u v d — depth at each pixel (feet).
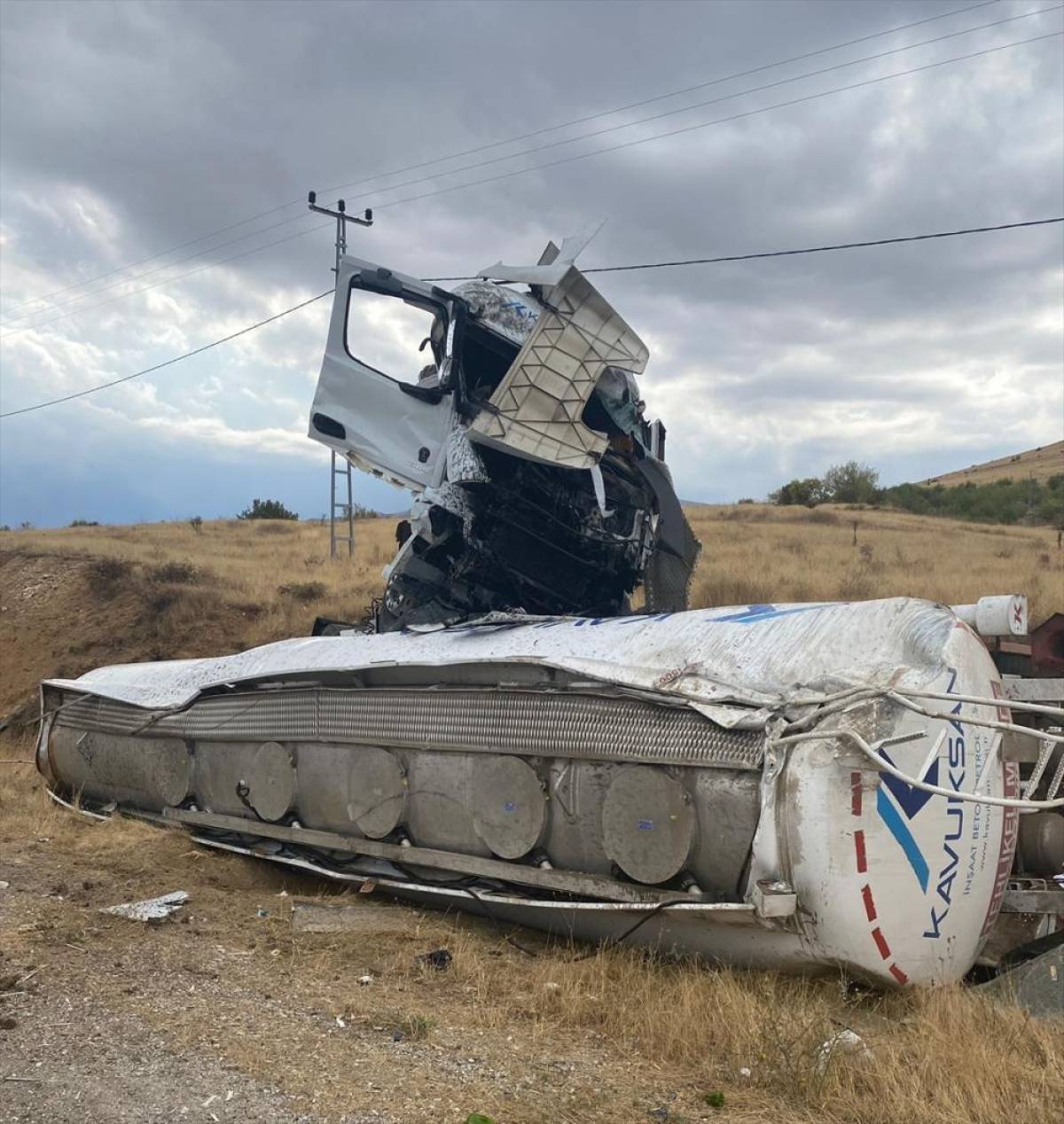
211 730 26.68
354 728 22.68
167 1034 14.24
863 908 15.81
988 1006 15.39
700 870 17.24
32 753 45.75
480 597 26.14
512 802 19.70
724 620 19.89
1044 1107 12.37
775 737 16.39
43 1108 11.98
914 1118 12.24
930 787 15.15
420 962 18.11
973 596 62.80
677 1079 13.51
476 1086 12.89
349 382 27.04
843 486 236.22
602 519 25.29
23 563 73.72
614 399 26.05
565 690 19.38
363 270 26.61
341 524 135.13
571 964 17.94
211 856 25.98
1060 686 20.25
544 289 24.48
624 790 17.95
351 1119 11.85
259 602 63.21
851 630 17.85
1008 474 367.66
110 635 60.29
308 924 20.45
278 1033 14.44
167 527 128.77
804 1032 14.16
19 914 19.99
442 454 25.90
